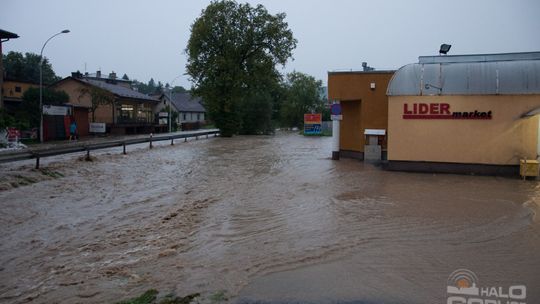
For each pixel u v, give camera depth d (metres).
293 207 10.14
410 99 16.70
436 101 16.41
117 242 7.67
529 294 5.16
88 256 6.95
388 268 6.04
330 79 21.33
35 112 37.34
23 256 7.04
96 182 14.34
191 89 51.28
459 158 16.27
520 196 11.41
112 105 52.28
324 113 75.56
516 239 7.40
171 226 8.67
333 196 11.45
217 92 49.53
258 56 52.31
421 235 7.67
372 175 15.61
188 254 6.86
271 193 12.05
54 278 6.04
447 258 6.44
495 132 15.87
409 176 15.38
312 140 40.78
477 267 6.06
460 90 16.09
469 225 8.34
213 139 42.88
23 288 5.73
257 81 51.69
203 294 5.25
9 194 12.05
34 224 9.05
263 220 8.95
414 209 9.79
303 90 75.19
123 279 5.89
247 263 6.34
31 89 39.19
